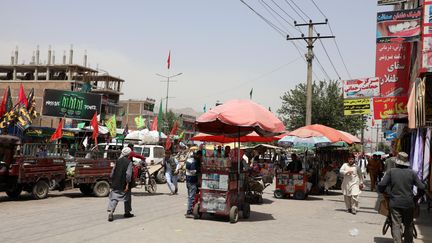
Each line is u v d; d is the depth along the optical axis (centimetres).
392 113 1353
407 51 1380
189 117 8962
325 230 971
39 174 1379
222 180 1049
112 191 1005
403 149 1728
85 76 7269
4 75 7869
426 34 958
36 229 859
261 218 1135
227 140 1451
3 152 1294
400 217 782
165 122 7344
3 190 1301
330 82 3991
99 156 1683
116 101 7494
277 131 1088
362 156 3797
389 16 1227
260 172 1789
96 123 2128
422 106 921
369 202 1639
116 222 970
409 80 1365
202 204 1064
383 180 797
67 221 965
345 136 1800
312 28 2542
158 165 1900
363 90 1416
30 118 1873
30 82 7100
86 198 1465
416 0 1413
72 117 3362
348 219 1172
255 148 2767
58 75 7538
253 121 1038
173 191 1683
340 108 3881
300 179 1681
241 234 879
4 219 979
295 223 1061
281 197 1720
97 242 748
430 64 943
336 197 1825
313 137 1720
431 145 1030
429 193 994
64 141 3359
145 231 869
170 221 1017
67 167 1548
